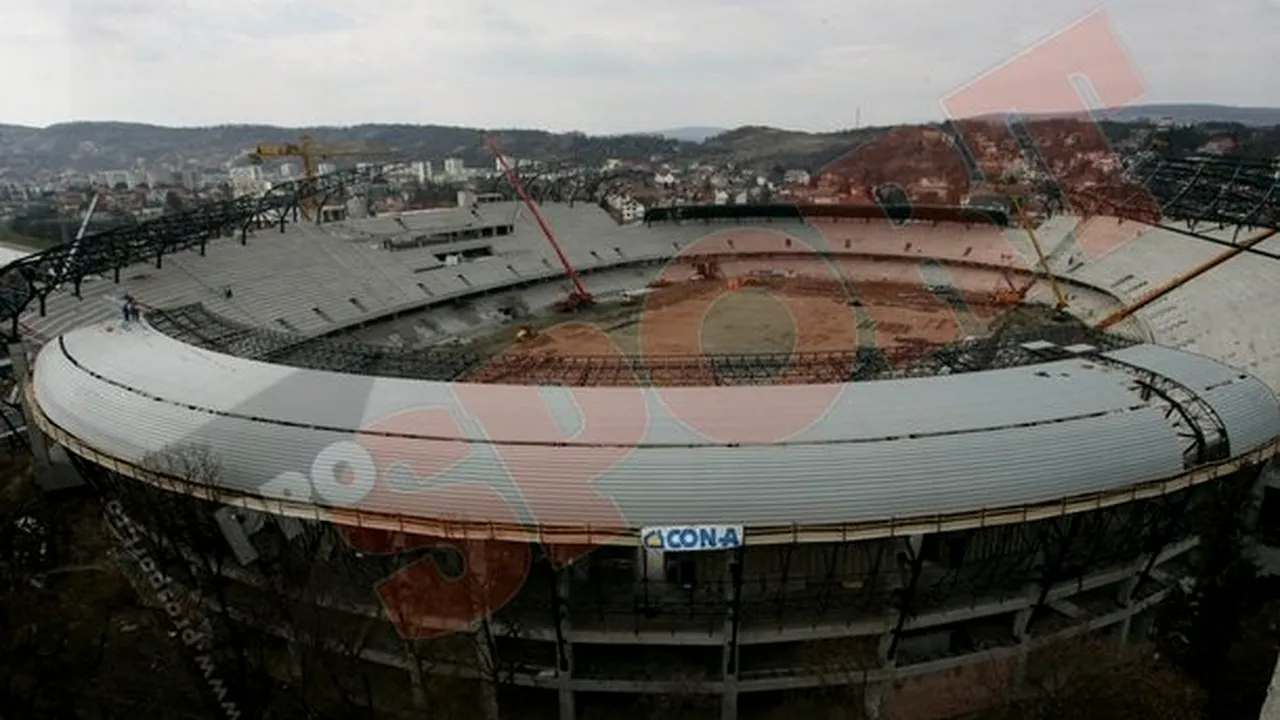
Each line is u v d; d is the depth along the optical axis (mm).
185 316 95938
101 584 61875
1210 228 131250
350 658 49000
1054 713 46344
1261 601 56031
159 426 54031
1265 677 49125
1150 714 44281
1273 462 63406
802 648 51438
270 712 48688
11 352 77125
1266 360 85188
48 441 74125
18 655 50844
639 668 50281
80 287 100188
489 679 48594
